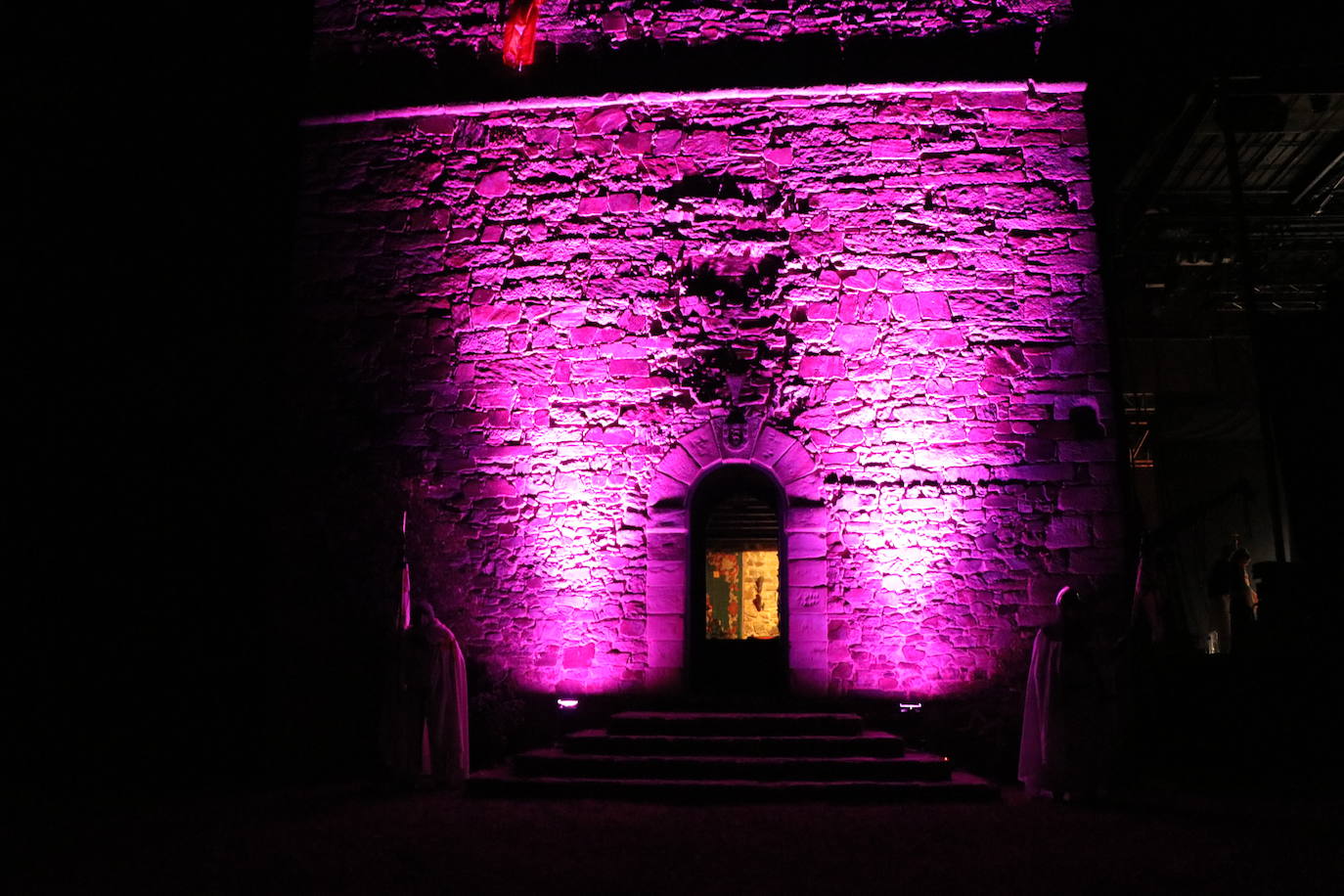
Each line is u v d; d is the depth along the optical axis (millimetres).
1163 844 4988
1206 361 13500
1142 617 7504
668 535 8555
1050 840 5098
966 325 8734
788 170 9094
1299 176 10570
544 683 8430
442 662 7191
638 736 7320
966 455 8523
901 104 9133
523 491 8805
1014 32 9133
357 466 9031
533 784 6609
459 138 9523
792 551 8438
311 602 8812
